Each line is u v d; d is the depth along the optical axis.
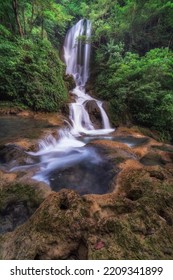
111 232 2.61
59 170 5.42
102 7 20.25
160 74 13.48
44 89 11.80
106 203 3.28
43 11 14.77
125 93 13.56
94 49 19.86
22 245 2.57
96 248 2.40
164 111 13.05
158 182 3.75
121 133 11.16
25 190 4.20
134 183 3.92
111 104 13.85
